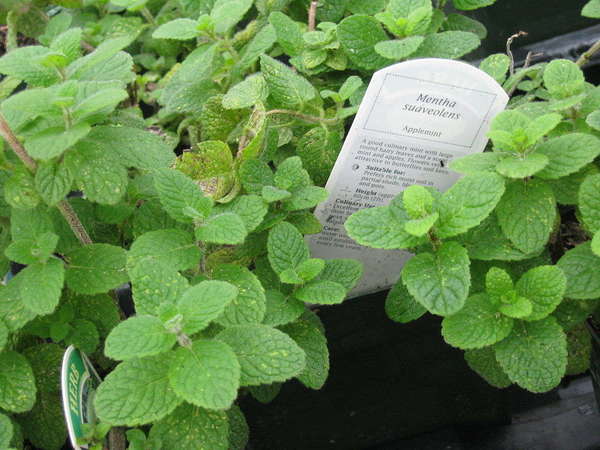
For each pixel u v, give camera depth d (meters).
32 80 0.28
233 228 0.27
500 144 0.30
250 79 0.36
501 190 0.27
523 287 0.28
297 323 0.31
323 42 0.39
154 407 0.23
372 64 0.38
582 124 0.33
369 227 0.28
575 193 0.31
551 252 0.37
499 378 0.32
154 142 0.30
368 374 0.38
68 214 0.30
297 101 0.35
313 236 0.36
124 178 0.28
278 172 0.32
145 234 0.29
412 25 0.36
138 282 0.25
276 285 0.31
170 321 0.23
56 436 0.31
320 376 0.30
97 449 0.26
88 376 0.29
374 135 0.32
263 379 0.24
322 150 0.36
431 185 0.35
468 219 0.27
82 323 0.31
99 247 0.30
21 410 0.27
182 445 0.26
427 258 0.28
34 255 0.28
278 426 0.38
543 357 0.28
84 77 0.30
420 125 0.32
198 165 0.33
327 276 0.31
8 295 0.29
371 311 0.37
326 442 0.39
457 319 0.28
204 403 0.22
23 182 0.28
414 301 0.31
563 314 0.31
